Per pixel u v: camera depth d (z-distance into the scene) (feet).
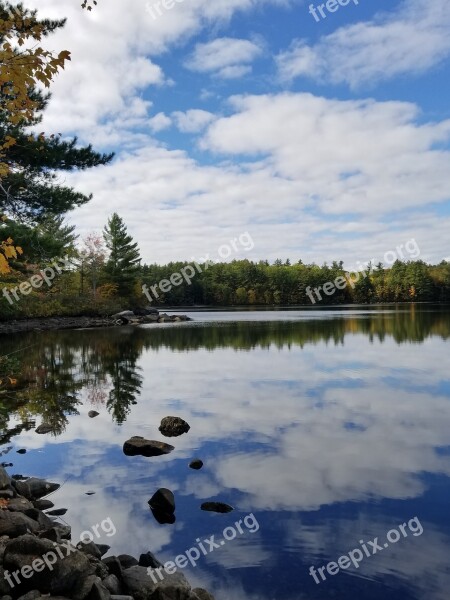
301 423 35.73
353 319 164.96
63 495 23.68
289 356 72.95
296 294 350.84
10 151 49.29
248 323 151.43
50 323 142.20
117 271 203.41
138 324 156.25
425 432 33.06
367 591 15.61
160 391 48.32
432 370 58.75
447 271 365.40
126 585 15.69
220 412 39.40
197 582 16.28
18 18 14.33
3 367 37.42
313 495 23.02
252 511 21.47
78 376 57.11
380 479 24.89
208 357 72.90
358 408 40.06
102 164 60.80
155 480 25.38
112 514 21.49
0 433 34.37
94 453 29.91
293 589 15.78
